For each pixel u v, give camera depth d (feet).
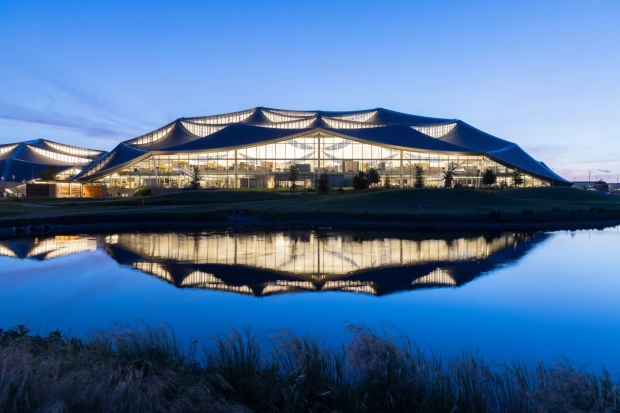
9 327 50.21
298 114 419.74
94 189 270.46
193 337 46.55
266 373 30.07
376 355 29.94
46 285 71.00
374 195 219.41
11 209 185.98
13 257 96.53
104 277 76.84
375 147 298.56
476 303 61.31
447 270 83.66
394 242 122.01
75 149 501.15
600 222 182.39
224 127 347.97
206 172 295.28
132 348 32.50
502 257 98.73
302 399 27.53
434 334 48.91
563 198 268.21
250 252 103.30
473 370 29.68
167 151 291.17
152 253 101.50
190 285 71.15
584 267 87.61
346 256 98.17
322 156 296.30
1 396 21.31
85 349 32.27
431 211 182.29
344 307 58.95
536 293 66.90
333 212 175.01
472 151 303.07
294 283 72.69
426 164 302.86
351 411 26.86
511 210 187.73
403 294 65.87
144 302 61.16
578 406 25.27
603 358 42.70
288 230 151.12
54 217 151.84
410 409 26.81
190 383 28.09
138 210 180.34
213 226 162.40
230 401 27.22
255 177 295.07
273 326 50.70
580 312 57.41
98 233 140.97
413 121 416.05
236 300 62.13
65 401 22.43
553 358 42.47
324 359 31.78
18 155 431.43
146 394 25.34
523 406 26.37
